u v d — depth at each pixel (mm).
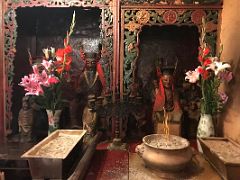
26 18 1810
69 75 1663
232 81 1495
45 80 1451
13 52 1649
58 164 1095
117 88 1644
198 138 1467
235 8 1454
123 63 1658
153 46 1846
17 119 1780
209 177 1230
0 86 1654
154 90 1752
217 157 1204
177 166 1205
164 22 1630
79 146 1379
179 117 1648
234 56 1468
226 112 1555
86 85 1688
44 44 1871
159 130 1632
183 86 1757
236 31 1442
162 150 1201
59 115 1568
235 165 1104
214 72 1445
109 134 1699
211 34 1630
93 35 1857
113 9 1627
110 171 1299
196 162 1389
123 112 1564
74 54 1851
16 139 1657
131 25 1638
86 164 1229
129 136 1753
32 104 1688
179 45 1837
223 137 1496
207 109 1513
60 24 1861
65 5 1639
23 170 1357
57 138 1420
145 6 1622
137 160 1431
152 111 1759
